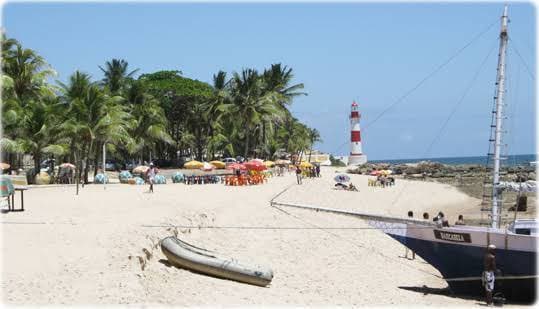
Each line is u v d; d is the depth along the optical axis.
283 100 85.69
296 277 23.03
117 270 17.97
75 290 15.98
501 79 25.97
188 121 89.44
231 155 88.50
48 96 57.62
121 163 84.56
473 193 71.50
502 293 22.92
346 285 22.56
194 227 27.30
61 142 56.41
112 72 74.88
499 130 25.98
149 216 26.59
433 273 26.44
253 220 32.31
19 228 21.72
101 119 54.91
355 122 124.94
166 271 20.16
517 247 22.33
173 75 94.56
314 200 48.16
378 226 25.61
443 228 23.83
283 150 112.06
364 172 100.00
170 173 68.94
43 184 51.78
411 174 104.19
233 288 19.81
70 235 20.97
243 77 80.31
